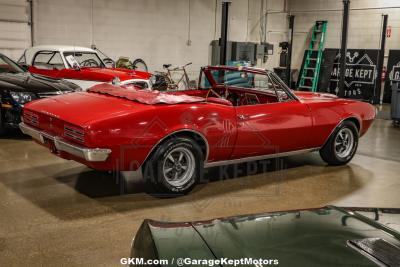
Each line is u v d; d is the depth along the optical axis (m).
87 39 12.39
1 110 6.65
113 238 3.43
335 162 5.92
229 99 6.01
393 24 14.41
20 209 3.95
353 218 2.01
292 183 5.15
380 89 13.27
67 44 12.03
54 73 9.35
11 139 6.70
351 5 15.34
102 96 4.64
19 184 4.62
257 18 16.45
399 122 9.77
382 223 2.06
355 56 14.06
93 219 3.79
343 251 1.66
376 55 13.59
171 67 14.38
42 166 5.29
